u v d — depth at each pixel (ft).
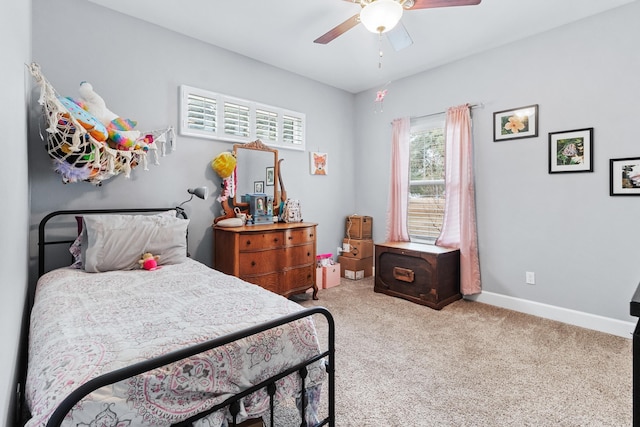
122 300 4.80
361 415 5.07
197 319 4.03
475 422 4.90
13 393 3.42
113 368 2.89
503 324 8.70
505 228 9.97
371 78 12.62
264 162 11.25
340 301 10.58
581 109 8.46
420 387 5.81
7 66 2.63
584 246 8.54
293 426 4.72
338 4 7.70
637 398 2.55
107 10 7.96
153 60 8.71
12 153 2.99
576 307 8.71
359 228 13.53
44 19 7.17
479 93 10.39
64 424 2.54
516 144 9.66
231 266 9.09
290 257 10.19
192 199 9.61
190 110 9.41
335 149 13.74
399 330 8.30
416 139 12.35
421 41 9.51
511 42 9.63
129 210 8.25
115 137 6.62
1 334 2.32
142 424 2.88
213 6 7.84
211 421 3.32
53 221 7.41
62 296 4.97
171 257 7.33
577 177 8.59
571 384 5.89
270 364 3.79
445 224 11.05
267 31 9.03
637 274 7.79
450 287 10.41
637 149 7.70
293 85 12.07
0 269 2.27
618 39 7.88
